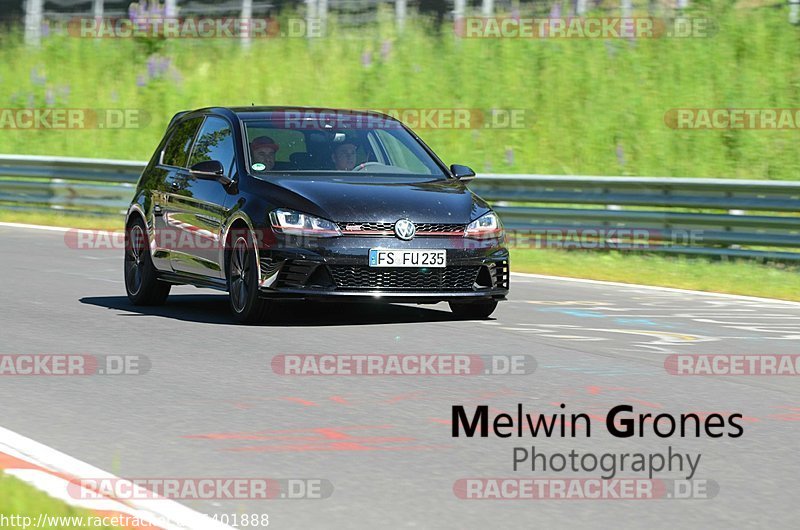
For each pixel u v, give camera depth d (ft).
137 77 337.31
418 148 137.90
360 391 92.38
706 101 272.51
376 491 66.03
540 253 201.36
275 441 77.00
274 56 333.83
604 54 291.79
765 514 63.05
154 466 70.54
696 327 128.36
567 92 285.02
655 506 64.08
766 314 139.85
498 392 92.89
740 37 285.64
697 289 166.81
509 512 62.49
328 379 96.63
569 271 183.11
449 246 122.42
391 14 332.19
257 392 91.66
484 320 130.31
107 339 114.32
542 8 308.40
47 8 383.65
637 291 160.35
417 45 317.42
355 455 73.77
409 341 114.73
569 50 295.69
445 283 122.83
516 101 287.28
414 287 121.60
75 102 341.00
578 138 271.90
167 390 91.97
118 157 316.81
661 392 93.97
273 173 127.95
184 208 133.59
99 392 91.09
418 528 59.52
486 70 298.35
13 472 68.23
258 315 123.44
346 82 312.71
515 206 208.44
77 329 120.37
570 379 98.32
